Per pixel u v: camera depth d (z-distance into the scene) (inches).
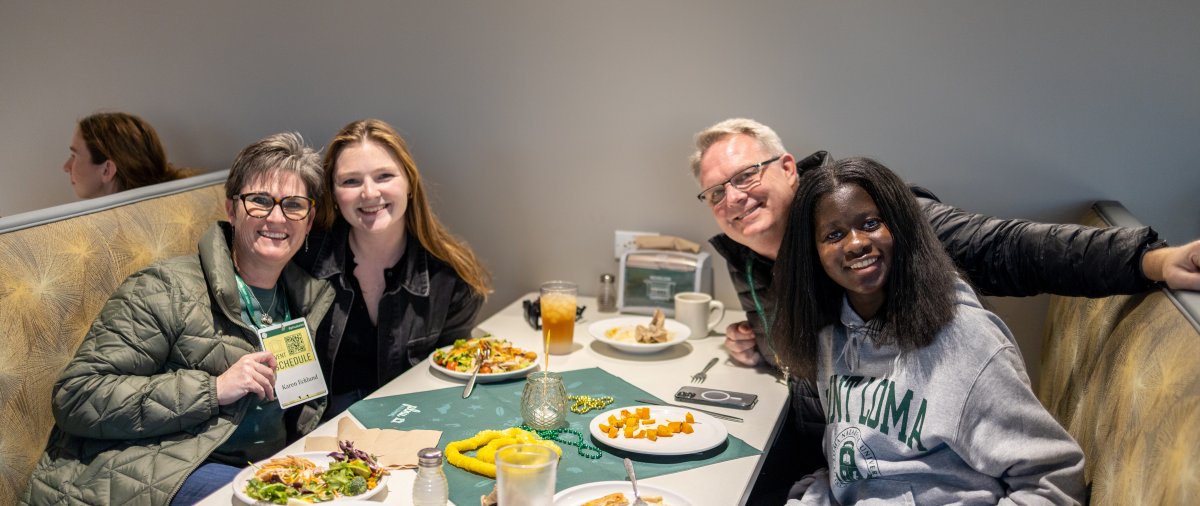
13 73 126.0
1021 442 57.8
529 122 112.5
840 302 67.0
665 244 108.3
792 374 71.7
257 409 75.3
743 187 82.0
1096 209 92.4
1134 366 60.0
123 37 122.2
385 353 89.7
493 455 60.7
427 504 52.8
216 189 98.9
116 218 82.1
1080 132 96.3
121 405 66.8
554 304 87.5
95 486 65.8
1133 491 54.7
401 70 115.0
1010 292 73.5
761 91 104.4
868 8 99.6
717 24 104.2
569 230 114.4
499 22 110.8
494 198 115.8
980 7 96.6
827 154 88.0
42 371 71.6
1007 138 98.4
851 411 64.5
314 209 80.4
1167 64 92.7
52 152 127.3
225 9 118.6
